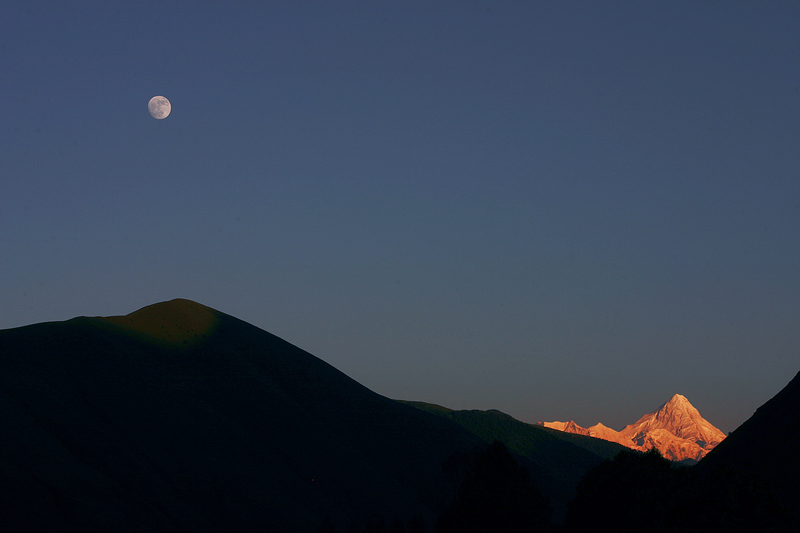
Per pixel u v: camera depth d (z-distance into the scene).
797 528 47.47
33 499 89.00
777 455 74.31
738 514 45.69
